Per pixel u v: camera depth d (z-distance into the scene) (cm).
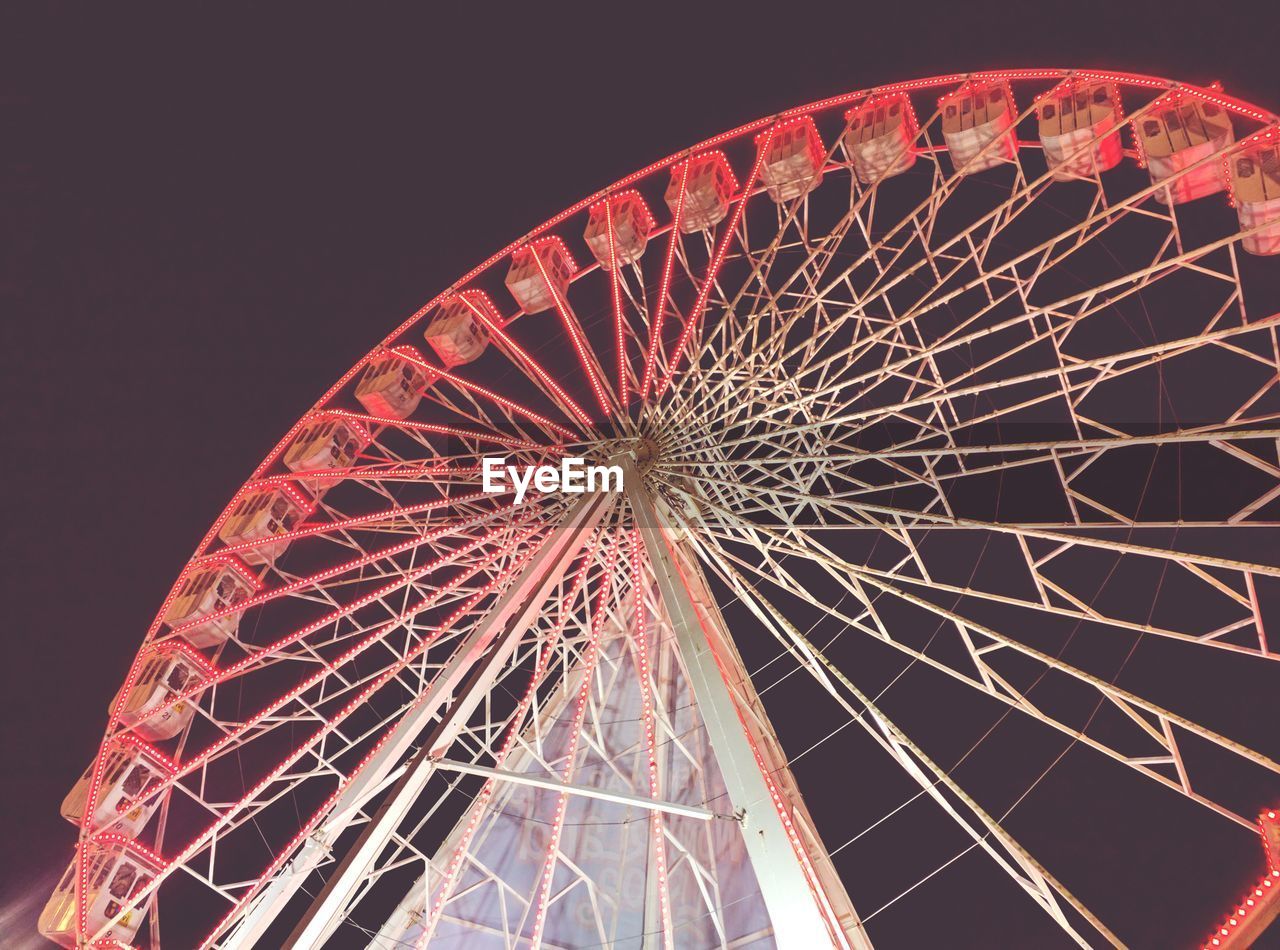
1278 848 1786
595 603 3197
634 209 3491
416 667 2722
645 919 2831
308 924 1764
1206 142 2528
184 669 3039
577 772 3259
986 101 2906
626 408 3106
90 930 2581
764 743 2553
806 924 1589
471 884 3052
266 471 3403
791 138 3216
